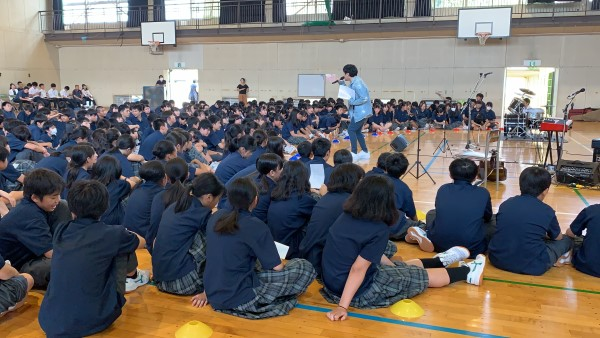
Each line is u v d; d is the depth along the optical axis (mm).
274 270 2562
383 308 2633
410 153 8633
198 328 2350
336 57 16688
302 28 15438
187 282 2734
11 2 17047
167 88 18297
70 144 5227
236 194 2463
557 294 2842
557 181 6062
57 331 2182
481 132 12086
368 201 2396
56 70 18891
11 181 4238
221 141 7316
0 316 2545
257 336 2348
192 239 2758
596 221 3080
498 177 5793
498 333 2393
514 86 18172
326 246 2631
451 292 2869
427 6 15023
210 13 16922
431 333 2385
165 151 4035
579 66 14750
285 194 3121
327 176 3924
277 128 9047
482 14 13961
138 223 3311
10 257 2723
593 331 2416
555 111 15141
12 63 17156
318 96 16906
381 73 16359
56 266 2221
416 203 5039
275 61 17188
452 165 3408
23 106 9516
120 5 17656
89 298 2221
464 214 3283
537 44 14938
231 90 17734
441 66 15805
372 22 15148
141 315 2570
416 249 3607
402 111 13242
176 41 16547
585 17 13219
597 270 3064
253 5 16344
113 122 7340
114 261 2340
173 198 2914
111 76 18641
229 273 2482
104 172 3447
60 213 2838
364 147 7586
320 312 2594
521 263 3098
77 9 17969
